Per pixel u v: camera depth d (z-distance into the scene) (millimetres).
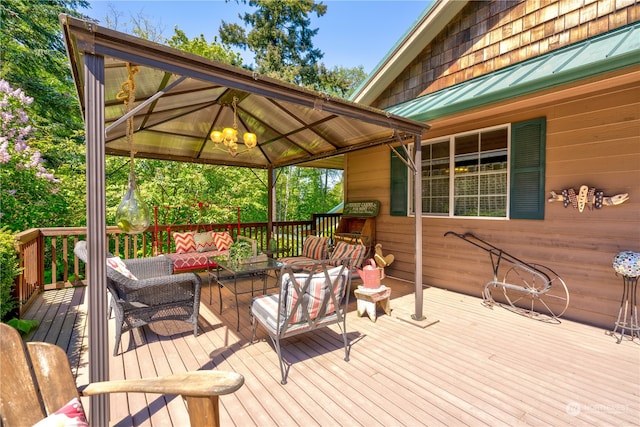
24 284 3725
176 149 5492
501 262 4086
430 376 2346
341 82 15461
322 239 5066
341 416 1908
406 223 5293
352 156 6324
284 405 2018
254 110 4223
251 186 10453
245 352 2736
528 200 3791
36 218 6039
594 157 3281
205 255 5105
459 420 1864
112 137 4473
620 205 3131
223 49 12180
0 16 7488
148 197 7895
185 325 3330
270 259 4164
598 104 3244
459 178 4535
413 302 4113
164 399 2090
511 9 4078
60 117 8672
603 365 2494
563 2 3609
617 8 3225
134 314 2785
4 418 1120
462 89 4250
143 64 1842
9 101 5637
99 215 1707
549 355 2660
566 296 3504
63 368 1207
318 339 2990
